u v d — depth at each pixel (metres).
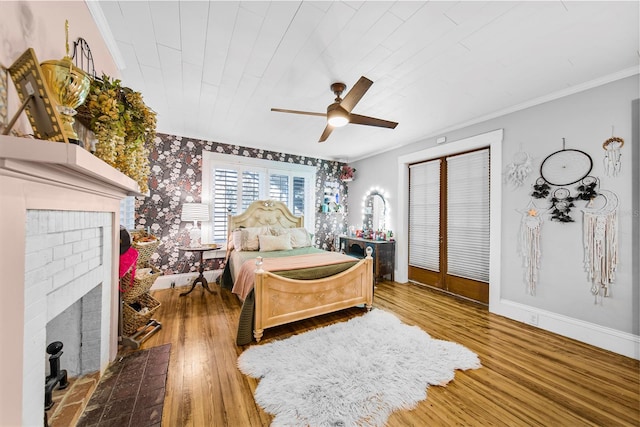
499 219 3.02
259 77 2.32
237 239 3.89
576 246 2.42
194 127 3.66
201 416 1.44
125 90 1.52
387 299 3.55
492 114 3.07
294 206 5.14
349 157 5.46
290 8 1.52
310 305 2.65
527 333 2.52
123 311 2.20
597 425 1.42
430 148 3.96
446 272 3.88
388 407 1.53
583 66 2.10
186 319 2.77
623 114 2.16
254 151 4.63
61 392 1.47
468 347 2.25
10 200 0.81
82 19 1.44
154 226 3.79
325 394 1.60
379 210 4.99
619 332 2.16
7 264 0.80
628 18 1.56
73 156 0.83
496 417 1.47
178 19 1.62
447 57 1.99
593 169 2.32
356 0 1.46
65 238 1.20
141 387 1.62
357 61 2.06
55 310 1.14
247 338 2.26
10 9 0.88
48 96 0.84
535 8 1.50
